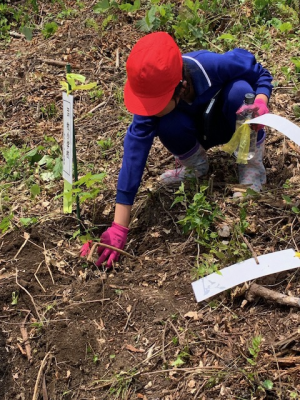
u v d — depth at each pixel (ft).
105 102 11.88
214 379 6.08
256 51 12.74
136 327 6.92
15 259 8.06
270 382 5.86
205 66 7.79
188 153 8.69
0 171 10.11
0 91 12.83
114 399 6.20
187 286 7.32
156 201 8.77
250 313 6.82
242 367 6.18
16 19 16.30
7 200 9.25
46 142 10.87
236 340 6.51
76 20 15.51
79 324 7.02
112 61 13.34
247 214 8.10
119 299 7.29
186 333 6.67
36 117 11.76
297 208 7.88
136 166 7.84
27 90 12.63
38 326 6.98
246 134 7.30
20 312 7.30
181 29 13.44
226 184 8.70
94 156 10.30
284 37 13.15
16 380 6.56
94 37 14.26
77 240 8.44
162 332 6.77
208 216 7.97
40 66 13.52
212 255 7.43
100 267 7.85
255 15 14.14
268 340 6.42
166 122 8.11
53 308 7.23
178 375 6.27
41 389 6.41
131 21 15.01
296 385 5.88
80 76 7.25
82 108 11.84
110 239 7.80
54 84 12.77
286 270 7.15
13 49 14.85
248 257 7.33
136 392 6.22
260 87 8.19
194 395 6.03
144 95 7.23
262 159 9.05
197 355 6.45
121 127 11.00
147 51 7.07
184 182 8.98
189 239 7.97
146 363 6.47
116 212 7.91
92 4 16.15
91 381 6.44
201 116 8.32
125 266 7.83
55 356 6.68
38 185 9.34
